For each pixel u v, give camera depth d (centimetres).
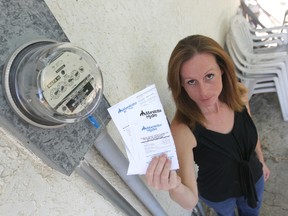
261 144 255
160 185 85
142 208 124
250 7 329
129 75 113
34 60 56
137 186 106
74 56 61
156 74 138
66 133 66
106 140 84
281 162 240
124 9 109
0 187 59
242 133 135
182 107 124
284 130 259
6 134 60
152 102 79
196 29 193
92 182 84
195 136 126
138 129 79
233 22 255
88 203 87
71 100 60
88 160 85
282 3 343
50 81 56
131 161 82
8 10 56
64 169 65
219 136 129
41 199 69
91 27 90
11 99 55
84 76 62
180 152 118
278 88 246
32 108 56
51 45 59
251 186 141
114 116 76
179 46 114
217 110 128
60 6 77
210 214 219
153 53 134
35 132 60
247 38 265
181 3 163
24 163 64
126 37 110
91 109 65
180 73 116
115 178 100
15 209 63
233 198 152
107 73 98
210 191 146
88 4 89
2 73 54
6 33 55
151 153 82
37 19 61
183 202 108
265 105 282
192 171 115
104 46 97
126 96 111
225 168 135
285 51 252
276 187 227
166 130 81
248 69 245
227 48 262
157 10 136
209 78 115
